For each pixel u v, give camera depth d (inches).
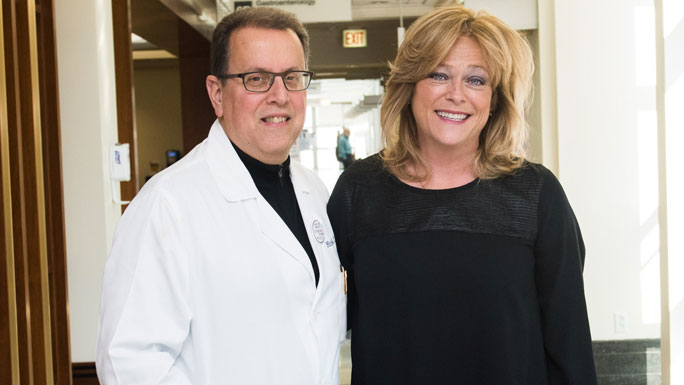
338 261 71.6
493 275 66.2
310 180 75.7
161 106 495.2
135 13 256.5
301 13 259.9
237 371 59.6
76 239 175.2
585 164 199.6
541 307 68.7
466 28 68.3
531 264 67.8
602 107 199.3
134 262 57.6
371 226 70.3
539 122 207.3
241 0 260.4
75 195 174.4
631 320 199.5
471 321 66.3
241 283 60.1
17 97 115.4
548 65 204.2
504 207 68.1
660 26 135.0
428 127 69.0
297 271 63.5
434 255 67.4
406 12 300.5
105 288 59.0
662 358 139.3
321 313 66.6
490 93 69.4
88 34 172.2
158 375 56.2
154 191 59.6
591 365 66.9
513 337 65.9
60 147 154.2
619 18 198.1
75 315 175.9
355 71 379.2
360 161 76.0
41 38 151.7
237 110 64.1
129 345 56.2
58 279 155.6
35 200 123.6
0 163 105.3
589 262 200.2
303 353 63.1
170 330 57.6
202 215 60.2
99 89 173.2
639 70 198.2
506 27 69.8
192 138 362.0
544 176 69.4
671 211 134.6
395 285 67.9
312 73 66.6
